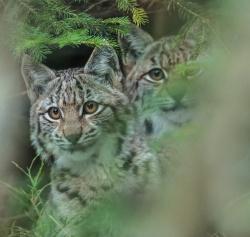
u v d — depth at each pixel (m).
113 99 10.22
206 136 4.94
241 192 6.23
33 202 10.64
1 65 7.76
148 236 5.40
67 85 10.12
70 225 9.40
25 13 9.62
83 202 10.02
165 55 11.08
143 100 11.07
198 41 9.05
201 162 4.93
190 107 10.33
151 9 12.58
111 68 10.44
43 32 9.63
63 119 9.96
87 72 10.34
